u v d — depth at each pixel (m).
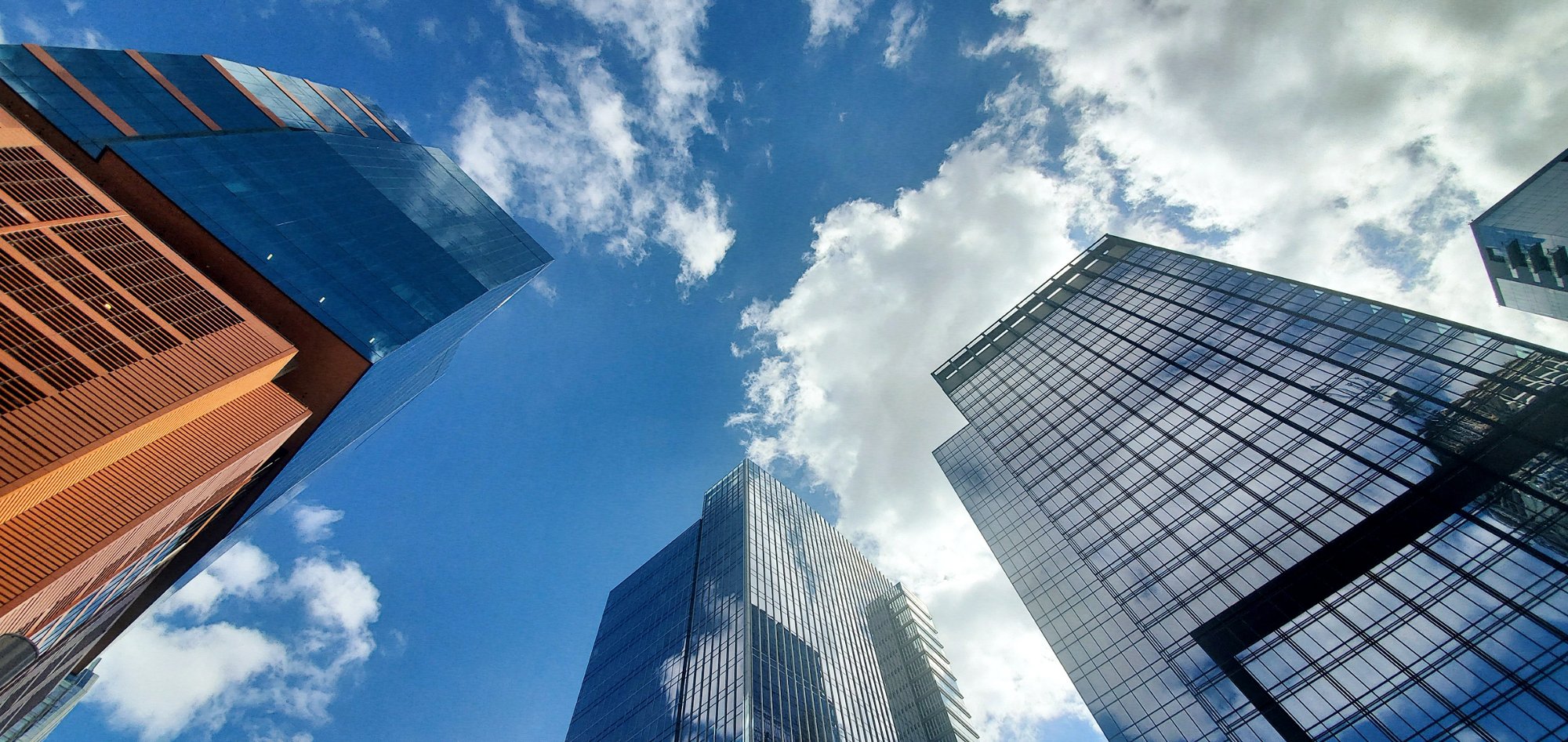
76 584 26.20
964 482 74.56
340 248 53.28
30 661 24.70
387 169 71.69
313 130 65.56
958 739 91.88
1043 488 64.31
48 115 41.41
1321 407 47.69
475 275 68.56
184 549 51.69
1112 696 45.94
